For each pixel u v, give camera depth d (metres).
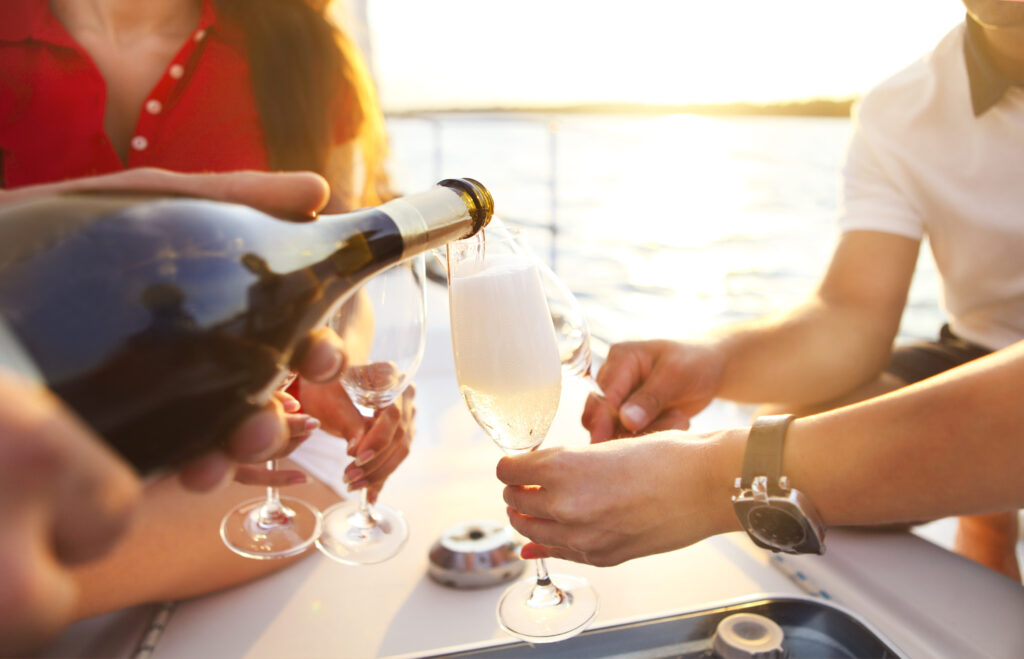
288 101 1.30
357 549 0.96
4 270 0.50
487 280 0.82
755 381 1.29
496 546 1.02
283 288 0.66
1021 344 0.77
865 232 1.43
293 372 0.72
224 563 0.97
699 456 0.79
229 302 0.61
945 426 0.74
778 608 0.81
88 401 0.53
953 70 1.38
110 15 1.27
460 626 0.91
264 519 0.99
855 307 1.39
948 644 0.83
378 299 0.86
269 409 0.61
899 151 1.42
